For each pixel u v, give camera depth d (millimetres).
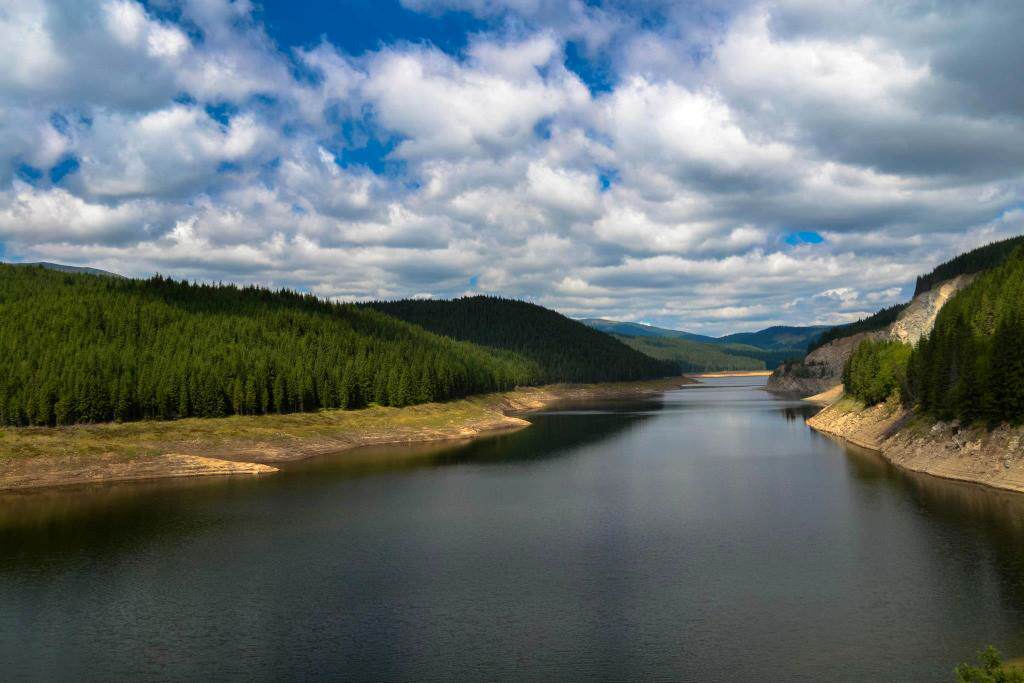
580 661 35469
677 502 74000
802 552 53688
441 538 60219
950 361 97062
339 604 44344
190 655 37125
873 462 100375
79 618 42625
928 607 41531
